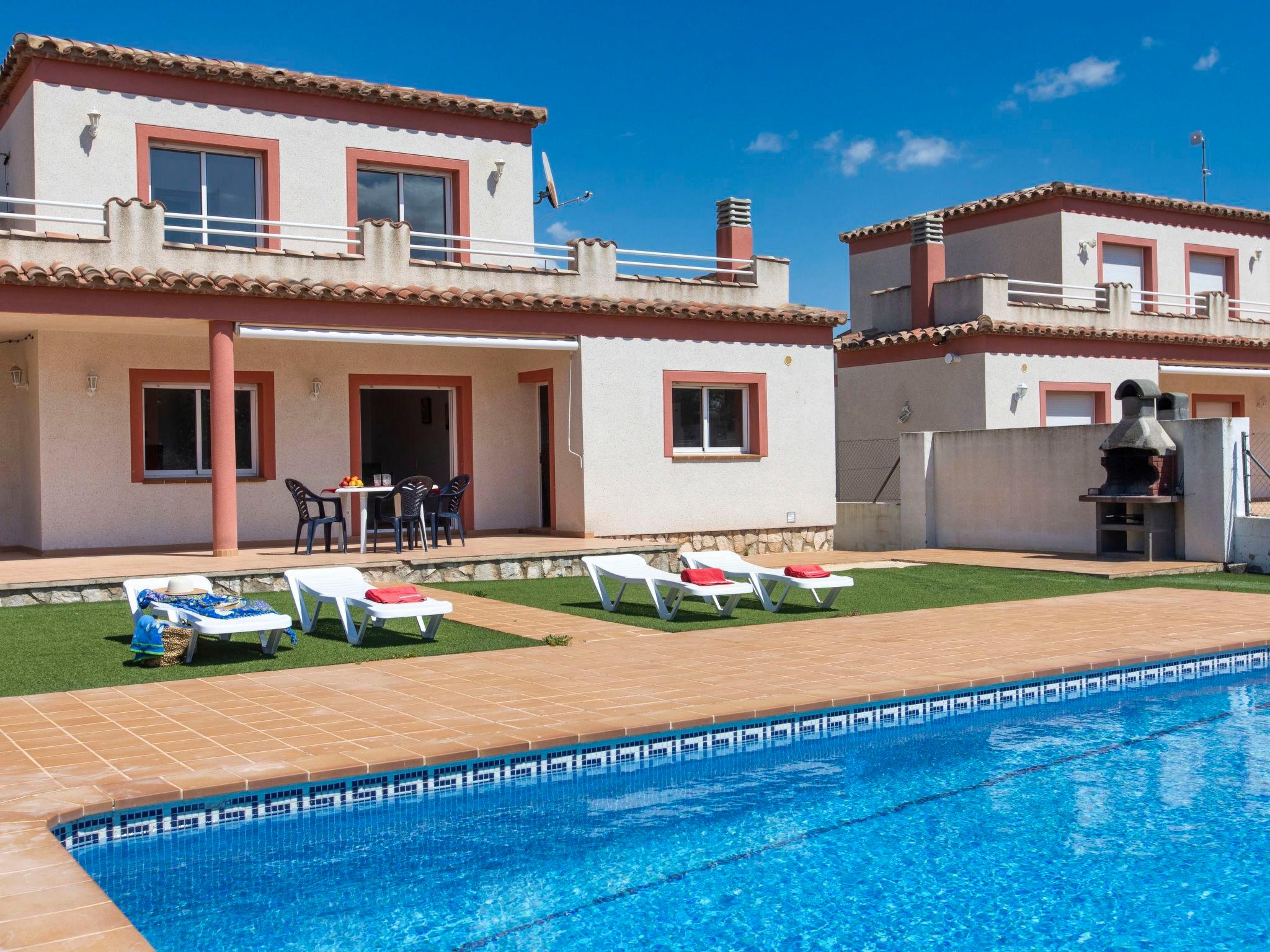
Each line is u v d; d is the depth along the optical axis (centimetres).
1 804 554
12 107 1677
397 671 911
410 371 1777
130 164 1631
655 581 1179
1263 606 1264
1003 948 475
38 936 398
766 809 654
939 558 1792
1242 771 722
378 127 1831
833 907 518
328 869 562
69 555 1483
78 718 742
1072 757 755
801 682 855
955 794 679
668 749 729
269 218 1741
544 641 1045
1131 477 1677
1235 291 2828
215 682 862
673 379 1797
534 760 683
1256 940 482
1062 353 2317
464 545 1595
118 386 1564
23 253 1352
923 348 2348
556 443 1789
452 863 571
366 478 2050
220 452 1420
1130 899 526
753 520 1884
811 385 1948
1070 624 1148
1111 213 2594
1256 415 2825
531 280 1722
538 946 474
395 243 1617
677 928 495
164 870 562
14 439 1633
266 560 1413
